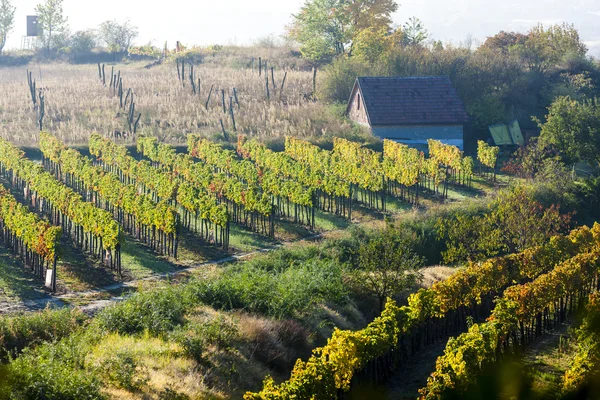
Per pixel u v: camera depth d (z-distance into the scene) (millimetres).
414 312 32750
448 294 35406
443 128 84500
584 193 66250
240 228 55344
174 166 65875
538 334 36062
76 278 42312
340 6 127250
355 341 26266
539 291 34594
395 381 30391
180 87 101625
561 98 75312
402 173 63562
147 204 48844
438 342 36594
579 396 7297
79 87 101625
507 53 116375
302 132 82500
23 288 39938
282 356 30984
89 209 45688
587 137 71812
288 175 67250
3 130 77812
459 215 53406
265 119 87250
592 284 43500
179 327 30734
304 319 35125
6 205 46125
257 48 139750
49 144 66625
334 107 90625
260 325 32094
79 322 32625
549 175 66188
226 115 87125
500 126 86750
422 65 98500
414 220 54406
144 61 138000
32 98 89562
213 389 25906
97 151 69312
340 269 42469
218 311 34000
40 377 22156
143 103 91312
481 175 74062
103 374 24766
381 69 97688
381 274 40594
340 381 25922
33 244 41469
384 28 112500
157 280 42719
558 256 44031
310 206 56219
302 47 128625
